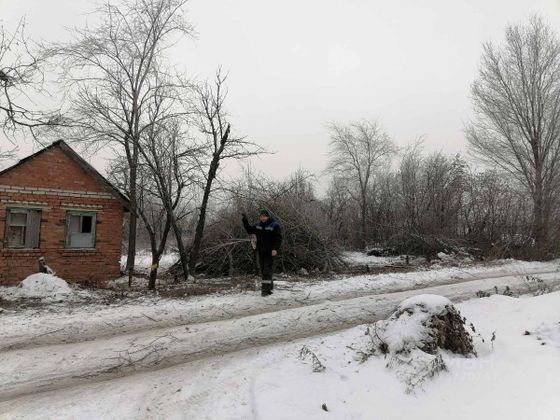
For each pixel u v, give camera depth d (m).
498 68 24.52
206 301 8.66
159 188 11.77
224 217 14.92
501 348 5.33
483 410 3.53
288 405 3.82
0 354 5.48
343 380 4.38
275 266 14.08
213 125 12.45
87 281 12.22
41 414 3.94
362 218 27.33
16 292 9.52
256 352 5.77
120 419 3.84
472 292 10.43
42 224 11.98
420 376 4.19
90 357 5.48
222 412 3.90
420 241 21.30
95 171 12.78
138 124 12.16
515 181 24.25
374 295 9.80
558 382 3.93
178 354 5.68
